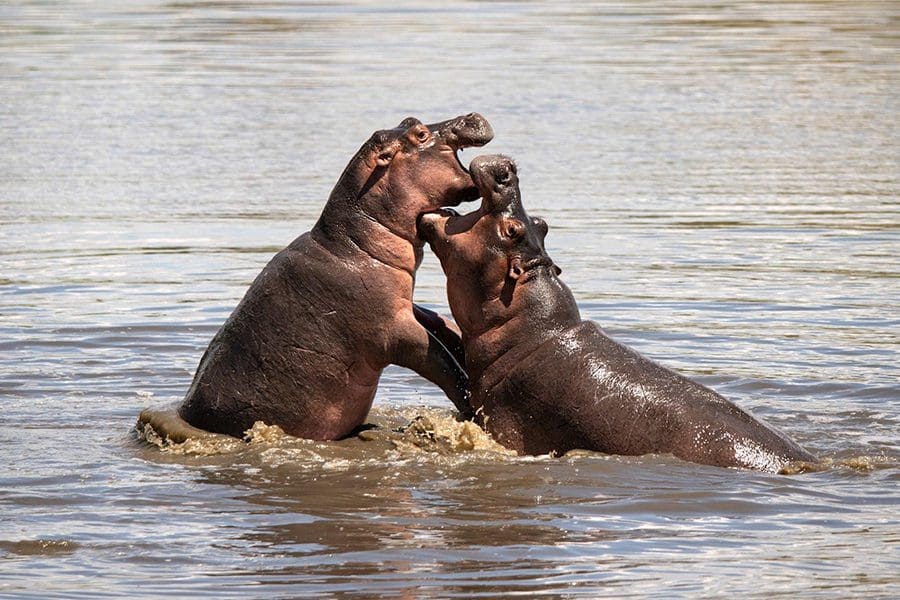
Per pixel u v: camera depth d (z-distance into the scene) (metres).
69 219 47.81
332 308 25.64
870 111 66.81
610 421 24.44
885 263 41.72
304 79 73.88
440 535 20.78
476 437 25.16
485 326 25.23
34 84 73.06
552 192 51.16
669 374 24.94
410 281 25.91
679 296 38.06
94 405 28.92
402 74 74.62
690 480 23.17
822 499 22.31
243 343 26.17
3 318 36.03
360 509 22.06
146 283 39.75
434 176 25.69
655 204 49.56
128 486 23.38
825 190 51.59
